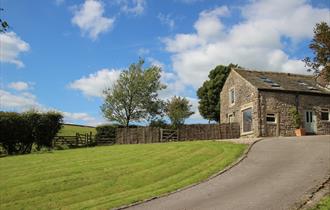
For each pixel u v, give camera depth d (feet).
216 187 52.90
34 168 78.59
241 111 130.93
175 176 62.75
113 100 175.94
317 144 85.40
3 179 69.97
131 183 61.05
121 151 94.58
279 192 47.52
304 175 56.13
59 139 133.49
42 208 52.03
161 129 133.49
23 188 62.03
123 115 177.78
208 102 211.00
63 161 85.15
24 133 123.95
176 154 82.12
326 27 65.77
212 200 46.11
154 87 181.16
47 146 127.85
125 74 177.88
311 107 128.36
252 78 131.54
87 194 56.90
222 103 145.89
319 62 66.74
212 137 131.23
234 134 130.82
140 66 180.14
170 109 199.62
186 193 50.88
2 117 120.98
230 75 140.87
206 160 73.46
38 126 126.00
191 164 71.00
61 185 62.39
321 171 58.03
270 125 121.60
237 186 52.47
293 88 128.57
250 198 45.65
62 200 54.95
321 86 138.10
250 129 125.18
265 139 100.27
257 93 122.11
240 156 74.69
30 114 125.70
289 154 74.28
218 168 65.16
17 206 53.57
